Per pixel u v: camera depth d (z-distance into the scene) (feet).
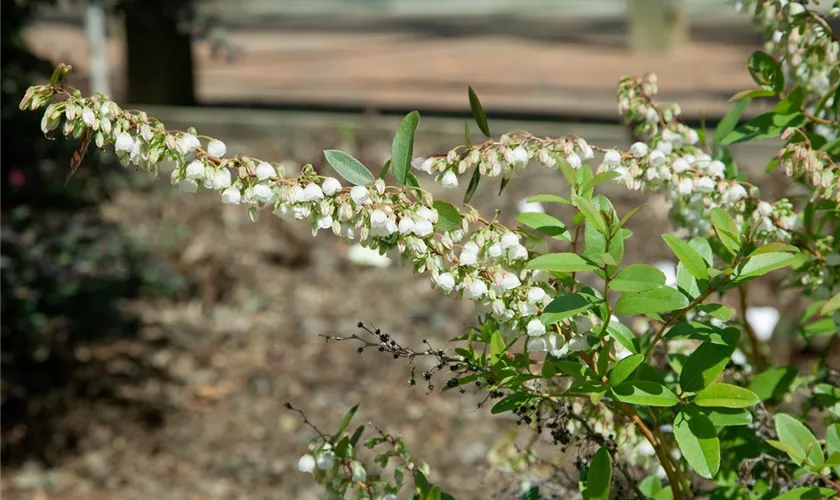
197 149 6.20
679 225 8.02
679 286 6.84
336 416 18.51
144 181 23.53
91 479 16.58
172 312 22.08
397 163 6.36
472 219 6.43
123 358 19.57
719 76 47.47
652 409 7.67
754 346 8.99
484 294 6.34
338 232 6.14
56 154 18.12
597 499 6.58
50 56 20.30
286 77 49.06
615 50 58.70
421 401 18.75
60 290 17.52
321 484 7.36
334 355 20.61
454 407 18.43
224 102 37.99
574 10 82.38
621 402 7.12
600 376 6.61
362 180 6.27
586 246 6.35
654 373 6.84
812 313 8.84
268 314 22.26
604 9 82.02
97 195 19.76
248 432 18.06
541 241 6.73
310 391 19.38
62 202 18.49
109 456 17.16
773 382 8.11
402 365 20.08
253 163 6.23
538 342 6.42
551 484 8.91
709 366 6.65
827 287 7.96
